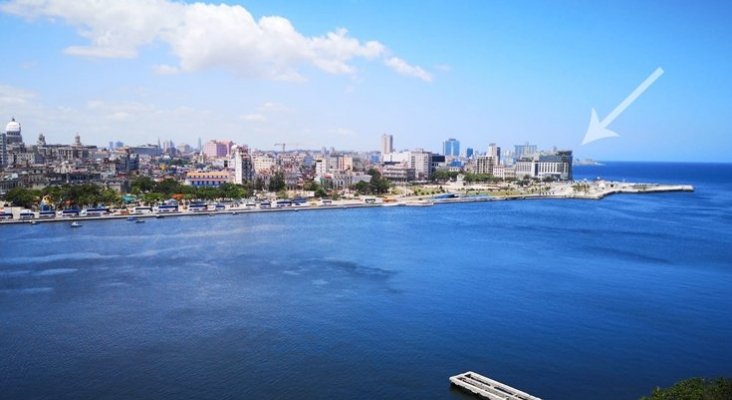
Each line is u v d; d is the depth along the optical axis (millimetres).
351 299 177500
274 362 127250
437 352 133625
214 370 122688
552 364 127438
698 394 84312
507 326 152250
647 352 134750
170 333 144750
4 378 118188
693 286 197750
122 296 178875
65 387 114312
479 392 110812
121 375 119812
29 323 151625
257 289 189375
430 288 192375
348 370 123250
